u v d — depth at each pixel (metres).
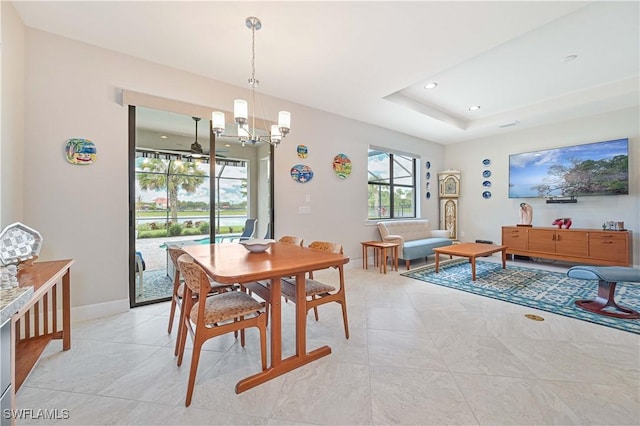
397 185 5.86
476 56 2.98
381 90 3.51
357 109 4.20
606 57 2.99
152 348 1.97
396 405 1.39
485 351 1.91
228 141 4.61
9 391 1.05
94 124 2.51
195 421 1.30
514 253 5.04
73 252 2.43
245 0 1.98
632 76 3.44
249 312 1.63
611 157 4.20
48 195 2.32
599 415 1.31
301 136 4.01
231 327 1.56
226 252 2.12
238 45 2.53
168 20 2.19
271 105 3.70
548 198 4.89
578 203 4.62
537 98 4.18
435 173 6.37
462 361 1.78
